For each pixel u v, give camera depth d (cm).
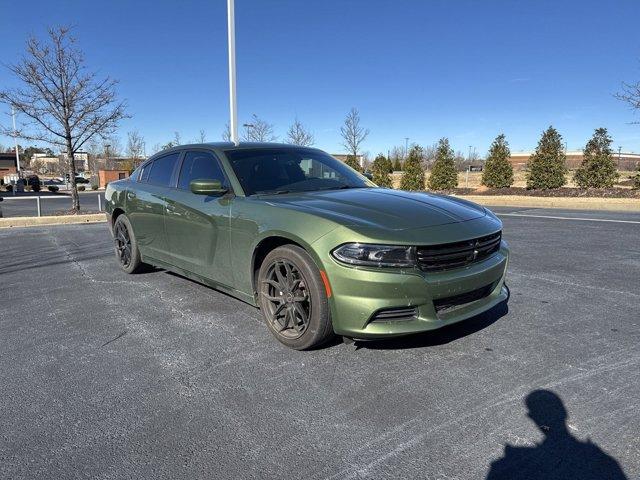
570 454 217
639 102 1558
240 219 370
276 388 286
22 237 920
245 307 441
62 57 1338
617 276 528
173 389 288
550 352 325
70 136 1433
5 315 435
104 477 209
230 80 1212
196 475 209
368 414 255
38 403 274
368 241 289
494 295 348
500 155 2148
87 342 365
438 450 222
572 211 1271
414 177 2381
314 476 207
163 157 529
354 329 296
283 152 461
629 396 265
